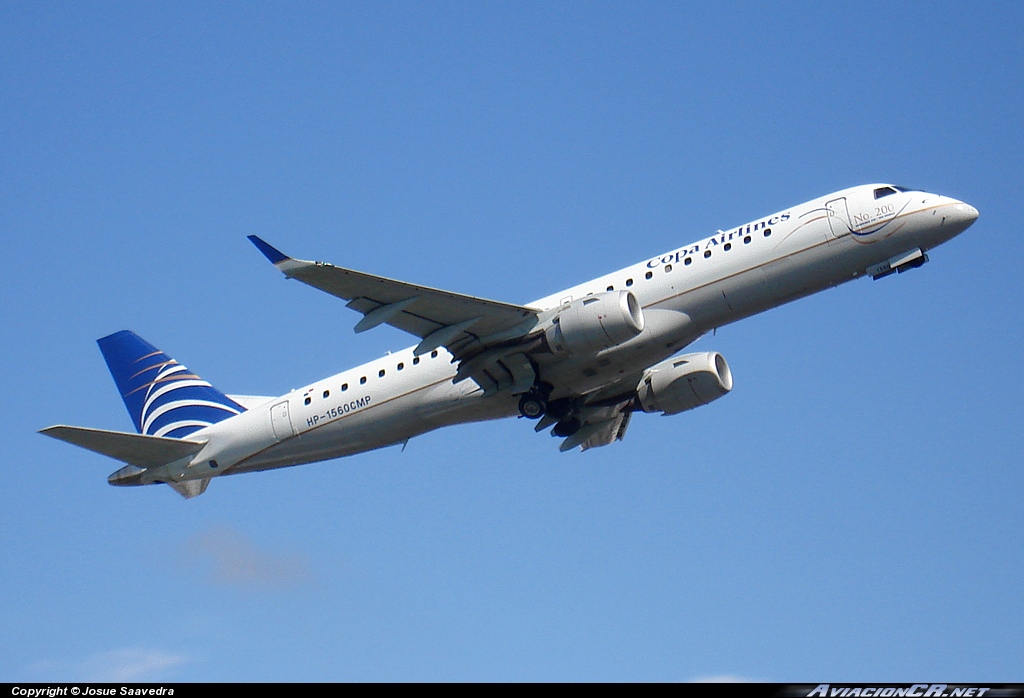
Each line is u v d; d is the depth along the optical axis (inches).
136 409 5344.5
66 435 4640.8
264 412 4940.9
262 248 3794.3
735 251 4352.9
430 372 4680.1
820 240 4286.4
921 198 4254.4
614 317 4232.3
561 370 4512.8
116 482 5118.1
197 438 5064.0
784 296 4362.7
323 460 4992.6
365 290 4074.8
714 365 4968.0
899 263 4284.0
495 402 4630.9
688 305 4375.0
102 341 5433.1
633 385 5036.9
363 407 4766.2
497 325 4375.0
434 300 4173.2
